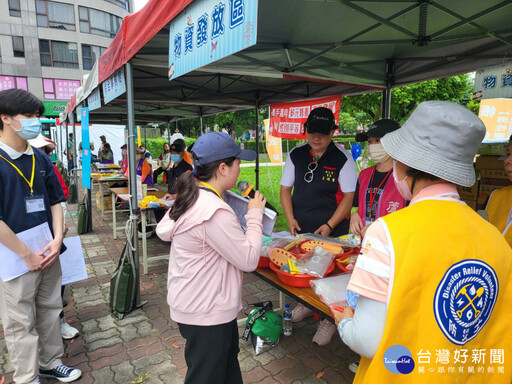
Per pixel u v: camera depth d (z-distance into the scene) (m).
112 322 3.07
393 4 2.41
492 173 3.05
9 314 1.99
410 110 8.97
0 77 23.42
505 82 3.15
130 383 2.29
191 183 1.39
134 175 3.16
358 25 2.85
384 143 0.96
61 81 25.66
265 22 2.76
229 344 1.47
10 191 1.94
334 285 1.59
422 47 3.48
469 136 0.81
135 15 2.64
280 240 2.33
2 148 1.96
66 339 2.80
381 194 2.08
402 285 0.80
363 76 4.22
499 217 2.00
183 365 2.48
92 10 26.19
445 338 0.82
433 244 0.81
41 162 2.19
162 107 8.38
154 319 3.12
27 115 1.90
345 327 0.99
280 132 6.48
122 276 3.14
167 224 1.47
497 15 2.55
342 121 17.41
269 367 2.43
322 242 2.15
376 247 0.87
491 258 0.86
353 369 2.35
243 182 2.04
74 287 3.84
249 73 3.72
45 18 24.36
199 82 5.37
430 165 0.83
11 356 2.05
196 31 1.75
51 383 2.27
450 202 0.88
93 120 11.41
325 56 3.72
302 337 2.80
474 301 0.84
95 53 26.98
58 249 2.15
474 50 3.35
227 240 1.34
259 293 3.66
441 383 0.83
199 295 1.40
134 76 4.70
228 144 1.44
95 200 9.40
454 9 2.53
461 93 8.66
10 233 1.87
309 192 2.65
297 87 5.45
